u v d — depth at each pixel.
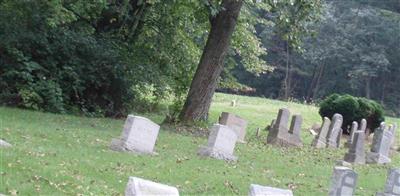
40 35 22.14
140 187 6.34
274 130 23.69
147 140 15.13
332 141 26.27
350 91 72.56
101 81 23.88
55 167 11.19
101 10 25.03
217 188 12.25
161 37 27.19
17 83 21.47
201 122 23.67
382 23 68.81
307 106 44.38
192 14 26.41
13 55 21.50
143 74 25.16
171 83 26.72
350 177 10.27
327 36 70.88
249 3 26.58
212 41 23.83
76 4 23.59
